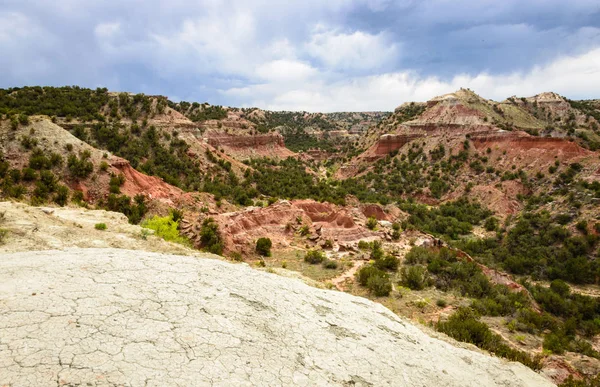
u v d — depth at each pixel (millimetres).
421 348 8328
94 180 44438
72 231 13273
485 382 7934
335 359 6320
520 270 56125
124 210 41344
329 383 5539
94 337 5000
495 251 63219
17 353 4414
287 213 52250
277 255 40469
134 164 67938
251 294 7801
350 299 10195
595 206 64750
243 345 5699
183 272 8180
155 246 14359
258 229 46062
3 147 42906
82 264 7656
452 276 36656
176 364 4809
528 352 20203
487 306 28375
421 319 23203
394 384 6242
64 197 37562
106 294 6324
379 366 6629
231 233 39781
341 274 34406
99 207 41094
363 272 31562
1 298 5656
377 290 28438
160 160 75188
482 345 14102
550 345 22188
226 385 4645
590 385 14406
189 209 48156
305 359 5953
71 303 5809
